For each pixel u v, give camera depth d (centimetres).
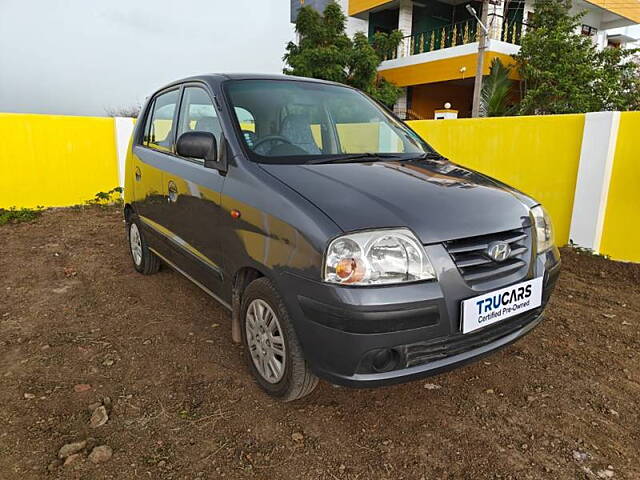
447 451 217
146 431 225
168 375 274
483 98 1534
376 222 207
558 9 1661
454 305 210
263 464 206
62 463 203
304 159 280
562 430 233
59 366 283
